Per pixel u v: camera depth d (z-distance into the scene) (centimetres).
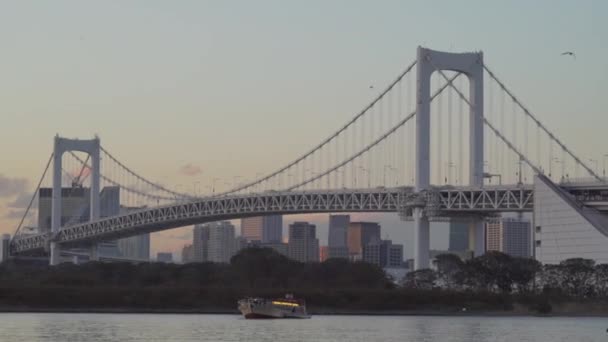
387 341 19725
